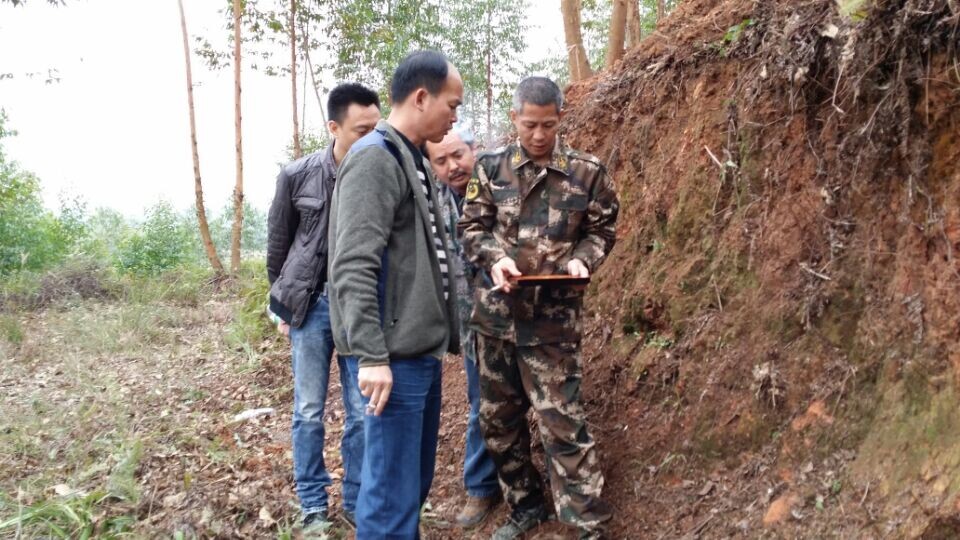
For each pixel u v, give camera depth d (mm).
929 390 2070
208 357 6371
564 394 2523
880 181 2379
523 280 2348
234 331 6832
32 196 12977
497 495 3023
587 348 3389
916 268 2219
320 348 3152
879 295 2320
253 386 5348
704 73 3252
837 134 2529
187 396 5184
